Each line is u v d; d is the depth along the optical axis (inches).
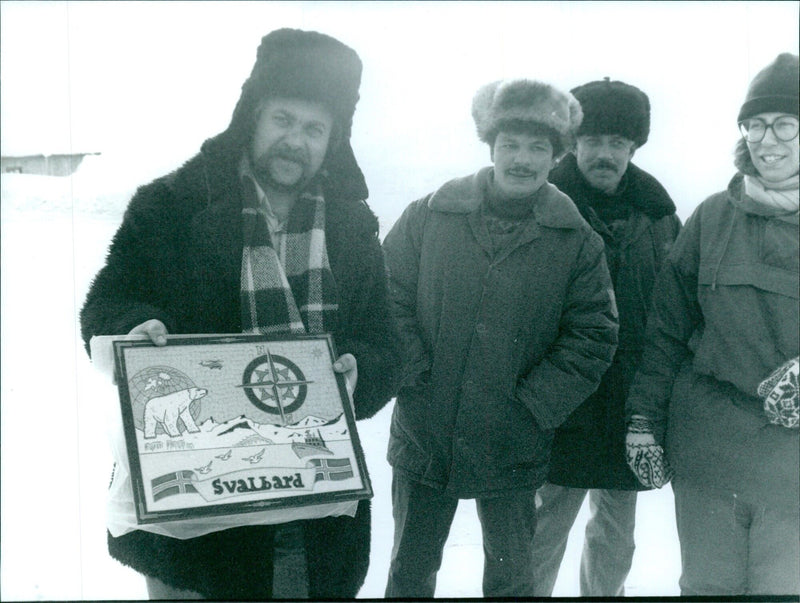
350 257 78.9
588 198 85.7
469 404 86.1
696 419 85.9
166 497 68.0
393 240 85.5
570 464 89.0
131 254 75.6
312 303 77.1
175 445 69.6
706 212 86.1
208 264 76.1
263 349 73.9
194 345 72.4
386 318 80.6
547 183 85.4
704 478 85.7
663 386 87.4
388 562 87.1
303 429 72.7
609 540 89.7
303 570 76.5
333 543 76.9
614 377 88.0
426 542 87.3
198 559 74.2
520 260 85.2
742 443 84.4
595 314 85.7
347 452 72.9
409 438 86.9
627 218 86.3
